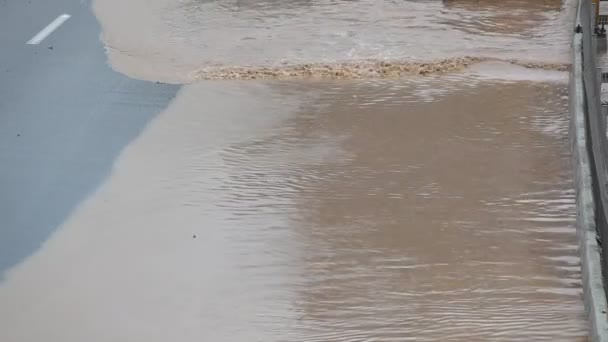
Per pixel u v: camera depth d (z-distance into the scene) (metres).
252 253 17.12
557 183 19.38
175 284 16.27
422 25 29.42
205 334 14.93
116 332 15.04
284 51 27.31
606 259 14.85
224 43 28.14
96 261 17.00
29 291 16.16
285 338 14.78
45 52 27.48
